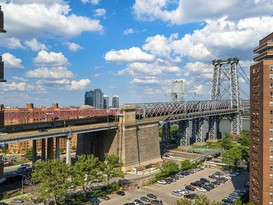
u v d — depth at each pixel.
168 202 125.56
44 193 107.81
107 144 189.00
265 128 102.88
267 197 102.12
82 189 136.75
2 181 155.50
